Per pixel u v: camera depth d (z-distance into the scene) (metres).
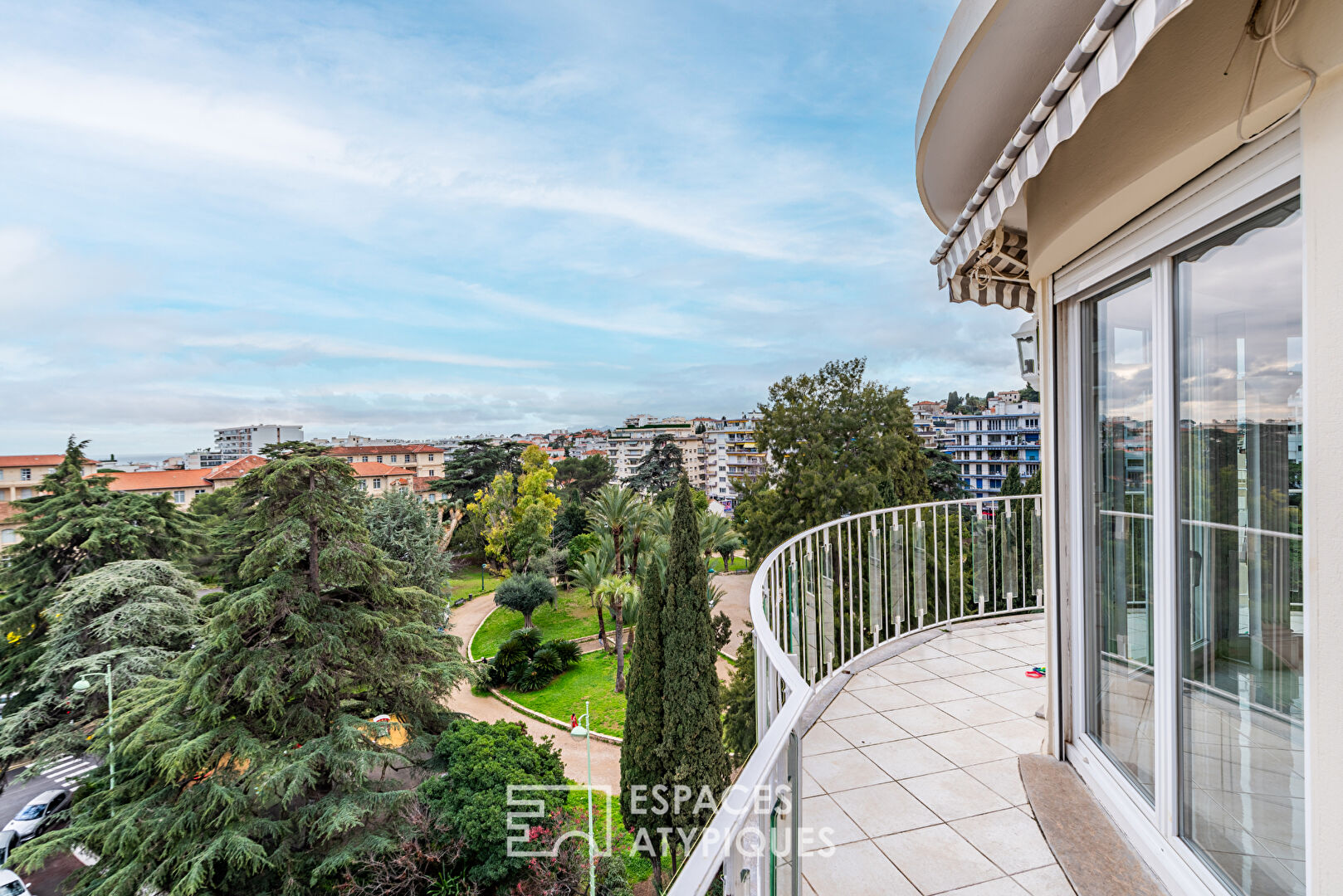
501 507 43.19
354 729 12.57
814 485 20.09
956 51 1.85
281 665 13.14
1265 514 1.50
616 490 28.69
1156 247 1.85
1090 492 2.51
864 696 3.45
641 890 12.03
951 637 4.36
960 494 48.84
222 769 11.92
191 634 19.14
